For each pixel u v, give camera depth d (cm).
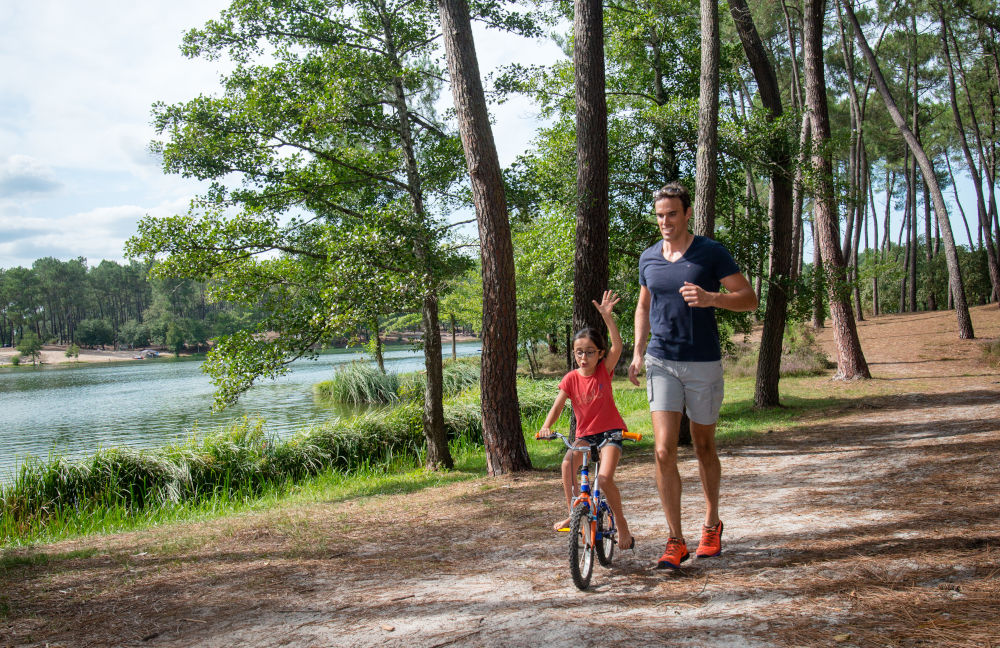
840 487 590
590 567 373
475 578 418
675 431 378
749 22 1268
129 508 1029
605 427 405
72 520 912
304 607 377
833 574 344
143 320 12606
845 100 3350
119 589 439
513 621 323
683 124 1241
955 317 2911
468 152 943
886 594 306
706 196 1020
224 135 981
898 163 3928
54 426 2381
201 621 362
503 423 953
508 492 782
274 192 1044
